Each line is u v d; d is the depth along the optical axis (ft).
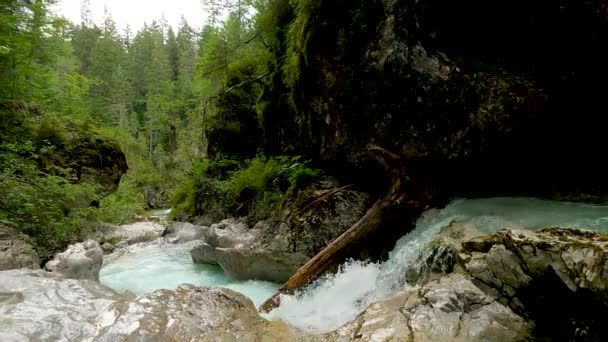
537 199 18.63
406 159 20.16
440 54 18.94
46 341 9.38
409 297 12.00
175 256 30.53
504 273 10.49
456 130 18.66
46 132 35.24
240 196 33.37
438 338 9.52
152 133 140.87
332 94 21.98
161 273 25.63
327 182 24.82
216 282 23.21
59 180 29.58
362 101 20.83
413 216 19.69
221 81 43.91
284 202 25.09
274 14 30.83
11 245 20.13
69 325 10.23
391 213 19.42
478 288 10.96
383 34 19.06
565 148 19.66
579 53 17.46
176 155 107.65
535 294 9.87
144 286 22.84
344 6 20.48
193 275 25.04
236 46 39.75
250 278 23.21
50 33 45.11
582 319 8.63
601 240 8.77
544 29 17.74
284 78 28.35
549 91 17.62
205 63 43.06
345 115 21.98
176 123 121.39
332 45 20.79
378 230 19.52
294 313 16.12
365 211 21.95
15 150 27.25
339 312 15.89
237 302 13.42
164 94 154.51
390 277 16.71
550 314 9.53
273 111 32.45
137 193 85.56
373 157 21.71
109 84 142.20
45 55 49.78
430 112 19.02
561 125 18.79
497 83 17.60
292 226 22.71
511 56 19.11
